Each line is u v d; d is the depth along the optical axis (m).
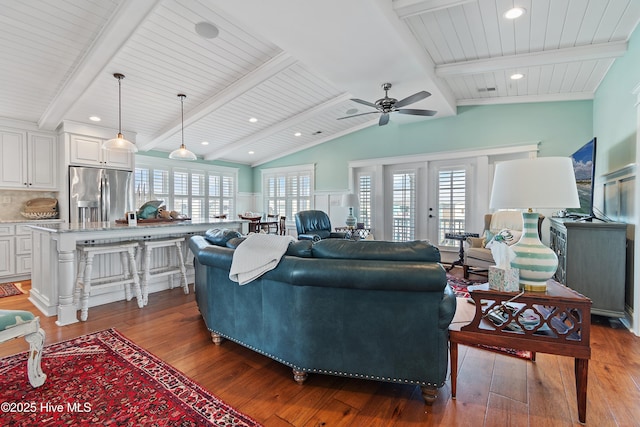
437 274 1.54
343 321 1.73
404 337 1.64
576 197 1.58
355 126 6.52
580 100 4.39
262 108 5.23
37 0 2.54
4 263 4.30
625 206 2.84
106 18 2.75
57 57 3.27
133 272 3.21
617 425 1.48
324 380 1.90
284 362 1.91
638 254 2.51
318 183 7.19
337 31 2.73
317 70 3.52
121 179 5.16
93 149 4.89
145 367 2.03
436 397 1.71
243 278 2.00
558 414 1.56
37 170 4.68
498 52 3.40
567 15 2.68
